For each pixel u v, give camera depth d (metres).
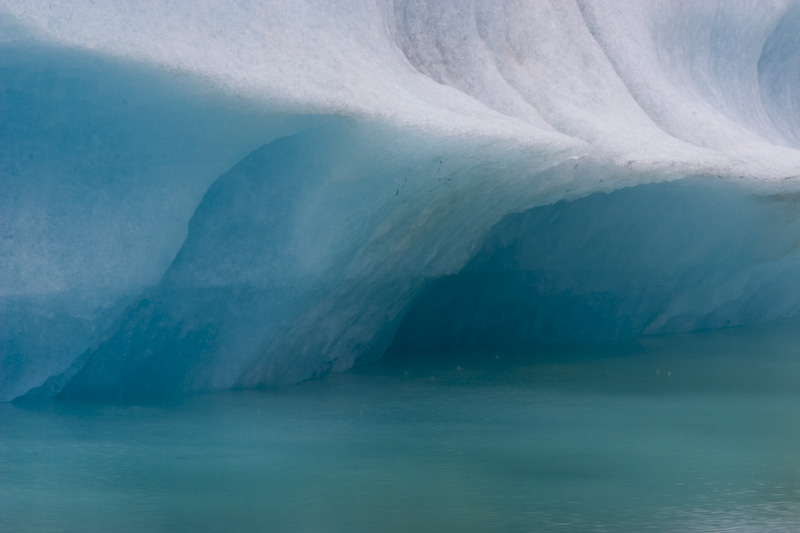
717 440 12.87
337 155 14.35
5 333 12.71
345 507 9.57
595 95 18.84
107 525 8.81
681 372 18.91
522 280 22.62
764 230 23.12
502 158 15.83
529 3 18.94
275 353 16.17
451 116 14.89
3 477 10.28
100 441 11.88
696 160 18.55
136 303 13.71
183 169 13.12
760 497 10.16
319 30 14.49
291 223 14.59
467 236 18.66
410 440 12.54
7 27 11.01
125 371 14.47
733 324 27.47
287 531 8.79
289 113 13.30
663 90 20.09
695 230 22.80
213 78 12.41
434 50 17.67
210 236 14.21
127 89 12.16
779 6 22.91
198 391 15.30
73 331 12.98
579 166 17.86
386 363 19.89
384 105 14.11
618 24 20.28
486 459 11.67
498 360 20.48
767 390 16.86
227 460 11.26
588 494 10.23
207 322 14.65
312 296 15.77
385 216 15.90
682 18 21.47
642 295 24.03
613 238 22.48
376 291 17.56
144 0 12.19
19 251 12.30
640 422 14.00
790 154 19.69
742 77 23.03
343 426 13.30
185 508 9.36
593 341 24.06
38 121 12.23
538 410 14.84
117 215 12.80
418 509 9.56
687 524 9.26
